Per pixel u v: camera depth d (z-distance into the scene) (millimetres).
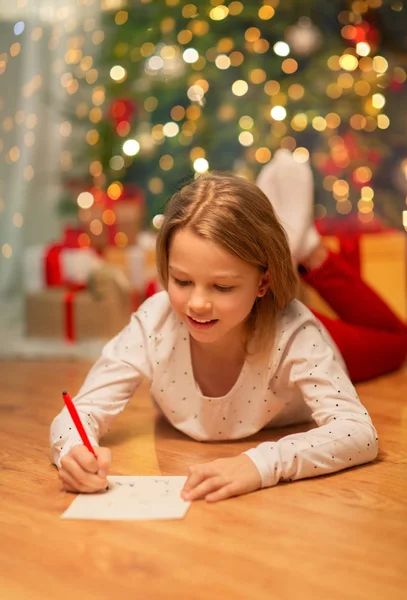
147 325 1440
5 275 3002
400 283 2652
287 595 875
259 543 1014
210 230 1210
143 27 3041
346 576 920
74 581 918
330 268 2045
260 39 3180
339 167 3164
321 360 1353
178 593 883
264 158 3072
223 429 1466
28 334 2672
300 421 1590
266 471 1204
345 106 3145
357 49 2951
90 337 2578
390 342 2105
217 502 1154
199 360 1431
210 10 2998
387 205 3328
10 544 1025
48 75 3070
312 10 3275
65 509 1140
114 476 1274
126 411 1757
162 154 3377
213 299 1228
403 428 1597
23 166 3012
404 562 958
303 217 1969
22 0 2885
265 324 1369
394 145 3439
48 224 3184
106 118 3252
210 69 3141
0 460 1407
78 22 3084
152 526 1069
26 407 1835
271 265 1290
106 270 2580
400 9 3188
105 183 3205
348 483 1236
